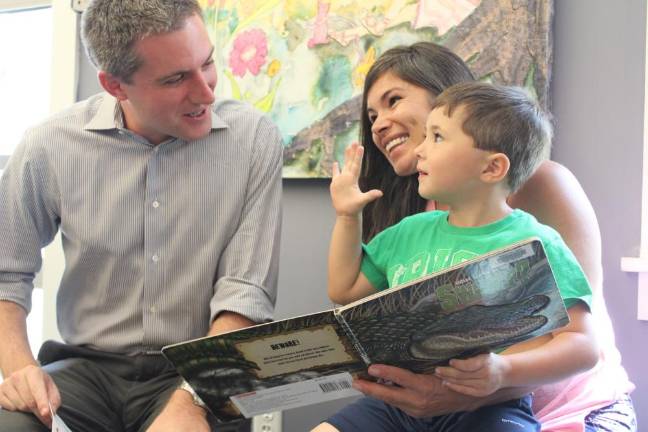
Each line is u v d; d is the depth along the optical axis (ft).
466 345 3.30
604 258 5.20
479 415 3.74
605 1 5.21
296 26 6.19
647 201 5.08
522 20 5.31
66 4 7.33
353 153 4.25
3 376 4.89
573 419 4.10
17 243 5.26
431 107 4.51
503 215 3.95
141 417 4.94
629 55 5.13
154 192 5.15
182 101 4.75
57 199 5.24
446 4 5.56
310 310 6.24
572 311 3.64
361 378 3.60
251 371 3.55
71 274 5.29
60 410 4.65
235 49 6.47
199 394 3.80
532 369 3.45
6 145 8.59
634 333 5.12
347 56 5.97
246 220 5.17
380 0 5.82
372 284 4.32
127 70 4.66
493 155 3.82
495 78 5.38
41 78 8.46
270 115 6.28
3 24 8.66
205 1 6.64
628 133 5.13
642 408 5.08
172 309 5.14
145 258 5.12
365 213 4.95
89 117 5.31
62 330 5.40
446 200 3.96
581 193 4.38
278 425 5.16
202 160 5.22
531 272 3.08
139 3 4.56
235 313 4.82
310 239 6.26
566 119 5.32
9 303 5.19
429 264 3.97
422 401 3.58
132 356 5.13
